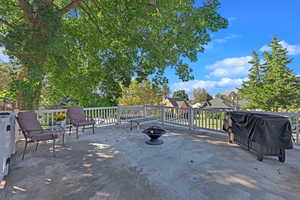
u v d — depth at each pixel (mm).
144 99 18547
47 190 2314
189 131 6379
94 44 7008
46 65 6383
